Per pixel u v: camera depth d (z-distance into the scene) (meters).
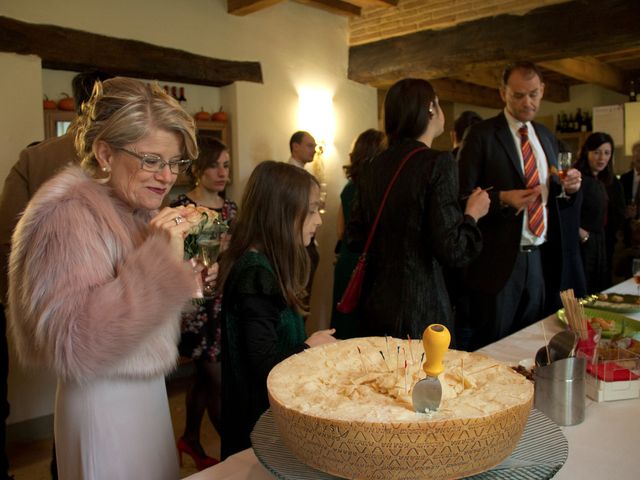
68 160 2.08
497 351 1.58
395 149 1.90
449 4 4.12
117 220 1.09
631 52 5.85
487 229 2.36
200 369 2.56
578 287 2.67
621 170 6.67
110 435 1.09
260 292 1.37
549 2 3.65
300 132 4.09
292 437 0.80
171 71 3.64
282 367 1.00
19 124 3.01
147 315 1.00
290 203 1.45
